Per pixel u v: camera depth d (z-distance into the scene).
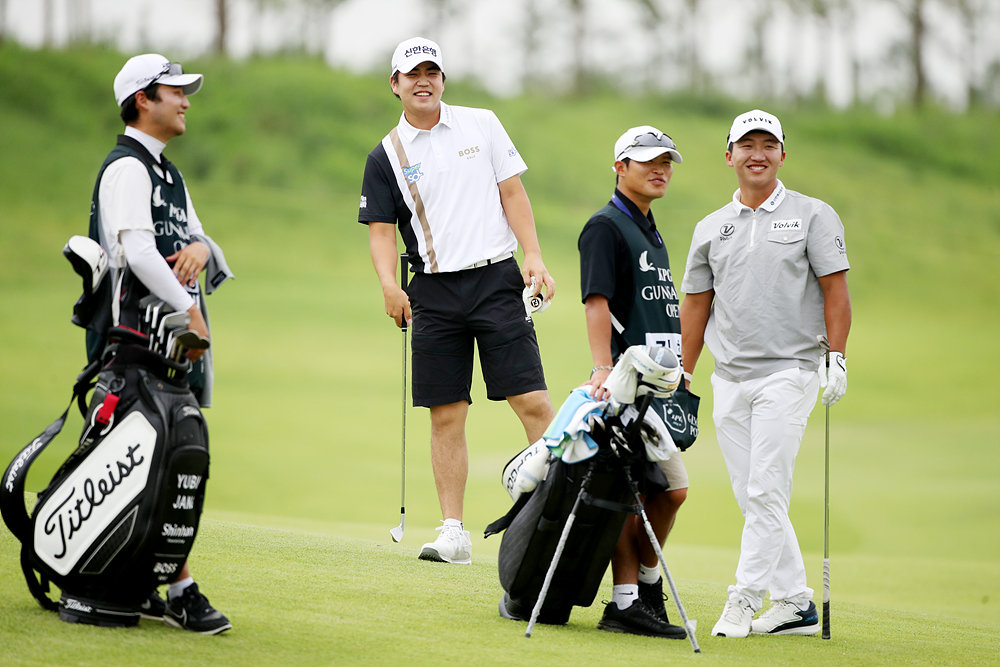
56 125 175.62
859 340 125.69
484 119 20.03
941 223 185.88
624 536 15.19
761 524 15.99
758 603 15.76
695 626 15.91
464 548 19.16
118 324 12.91
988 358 116.62
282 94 195.75
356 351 106.06
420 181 19.62
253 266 139.75
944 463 65.94
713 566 29.83
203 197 162.88
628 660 13.05
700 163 192.38
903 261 167.00
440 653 12.64
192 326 12.95
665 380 13.98
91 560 12.28
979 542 44.25
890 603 26.70
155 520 12.15
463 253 19.55
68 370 90.38
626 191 16.30
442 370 19.86
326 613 13.99
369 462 64.06
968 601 27.23
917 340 126.38
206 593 14.45
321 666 11.86
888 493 55.38
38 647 11.59
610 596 17.64
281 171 175.75
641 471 14.56
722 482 56.47
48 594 13.48
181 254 13.12
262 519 31.31
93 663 11.26
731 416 16.86
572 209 171.12
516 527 14.55
